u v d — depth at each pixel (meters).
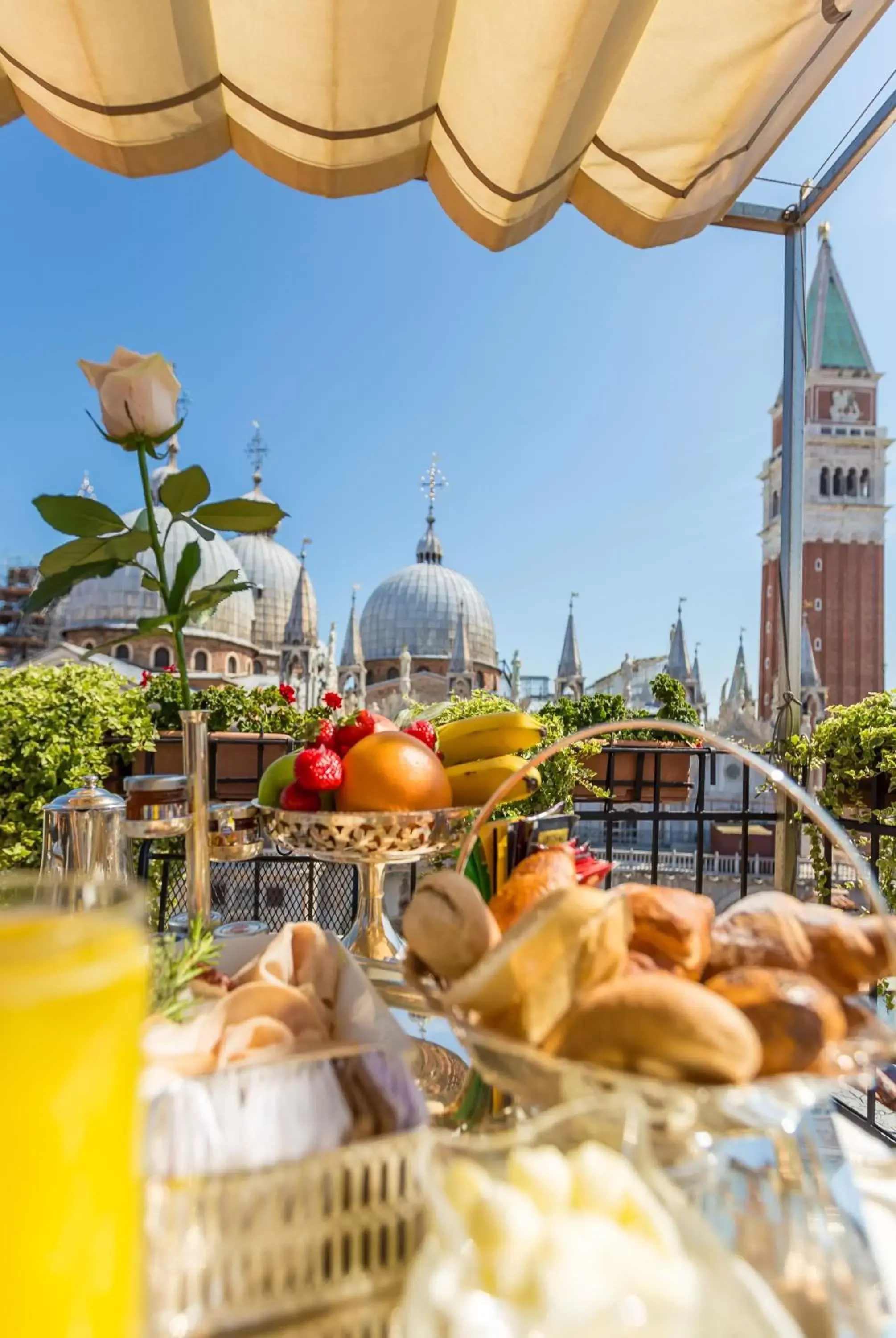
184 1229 0.40
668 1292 0.32
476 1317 0.30
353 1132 0.48
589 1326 0.30
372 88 1.58
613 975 0.53
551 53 1.28
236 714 5.10
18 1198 0.28
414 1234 0.43
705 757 3.52
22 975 0.29
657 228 1.88
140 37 1.43
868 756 2.67
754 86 1.47
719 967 0.62
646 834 27.12
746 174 1.80
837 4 1.26
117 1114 0.31
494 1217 0.34
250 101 1.67
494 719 1.51
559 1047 0.50
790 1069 0.51
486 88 1.46
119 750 4.29
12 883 0.40
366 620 58.69
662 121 1.62
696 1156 0.52
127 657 40.97
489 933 0.62
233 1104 0.48
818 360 51.66
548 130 1.46
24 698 4.08
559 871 0.75
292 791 1.21
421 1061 0.87
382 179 1.88
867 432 50.78
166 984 0.69
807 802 0.67
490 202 1.75
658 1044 0.46
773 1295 0.49
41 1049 0.29
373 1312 0.41
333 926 5.43
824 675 48.75
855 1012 0.59
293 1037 0.64
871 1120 1.44
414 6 1.39
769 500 52.84
